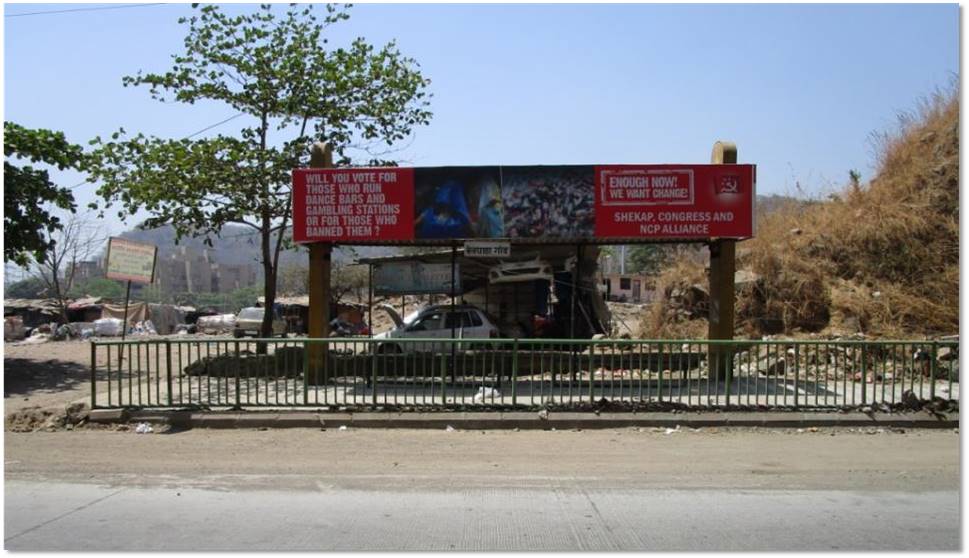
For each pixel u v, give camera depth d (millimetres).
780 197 23969
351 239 13711
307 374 10648
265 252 17891
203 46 17297
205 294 63000
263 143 17812
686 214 13281
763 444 9250
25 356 19672
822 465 8102
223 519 6059
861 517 6129
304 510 6320
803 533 5691
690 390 10719
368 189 13531
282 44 17516
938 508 6406
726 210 13258
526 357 11836
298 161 17266
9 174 15984
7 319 32219
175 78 17234
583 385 11461
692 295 21031
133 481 7371
